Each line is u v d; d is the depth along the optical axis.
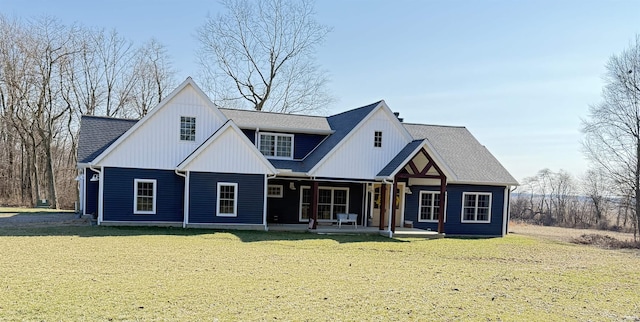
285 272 10.50
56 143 41.22
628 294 9.84
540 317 7.63
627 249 20.97
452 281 10.38
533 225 42.75
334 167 20.36
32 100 34.28
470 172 22.98
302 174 20.06
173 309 7.07
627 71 29.56
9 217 22.33
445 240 19.53
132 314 6.73
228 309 7.21
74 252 11.87
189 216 18.73
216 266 10.81
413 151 19.77
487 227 23.05
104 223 18.30
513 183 23.02
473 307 8.05
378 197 23.11
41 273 9.18
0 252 11.52
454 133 26.38
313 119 24.91
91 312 6.75
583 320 7.57
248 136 21.86
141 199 18.81
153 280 8.98
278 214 22.23
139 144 18.80
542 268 13.02
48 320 6.32
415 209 22.58
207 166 18.89
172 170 19.22
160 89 41.34
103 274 9.34
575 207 50.00
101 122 22.38
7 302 7.06
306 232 19.58
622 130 29.91
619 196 30.97
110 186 18.41
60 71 35.56
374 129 21.05
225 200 19.17
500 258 15.03
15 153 39.56
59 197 38.97
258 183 19.53
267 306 7.49
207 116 19.75
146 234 16.27
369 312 7.44
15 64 33.66
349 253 14.43
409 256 14.48
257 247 14.59
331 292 8.69
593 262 14.91
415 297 8.59
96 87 39.00
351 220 21.30
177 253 12.43
